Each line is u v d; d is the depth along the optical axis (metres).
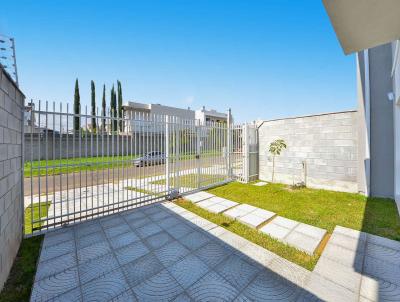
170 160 5.77
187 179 6.32
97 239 3.40
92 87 22.30
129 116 4.94
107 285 2.34
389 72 5.39
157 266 2.68
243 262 2.75
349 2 2.26
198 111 30.08
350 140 6.18
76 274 2.52
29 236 3.48
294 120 7.39
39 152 3.60
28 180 8.52
